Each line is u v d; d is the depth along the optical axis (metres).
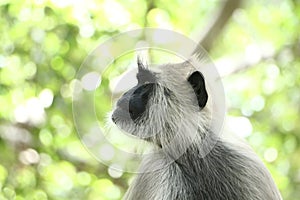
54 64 15.52
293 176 16.67
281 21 19.23
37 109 14.94
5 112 14.66
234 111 17.92
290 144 17.14
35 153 14.59
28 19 15.70
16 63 15.44
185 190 7.98
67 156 14.73
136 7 17.25
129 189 8.25
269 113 18.05
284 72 18.25
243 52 19.27
